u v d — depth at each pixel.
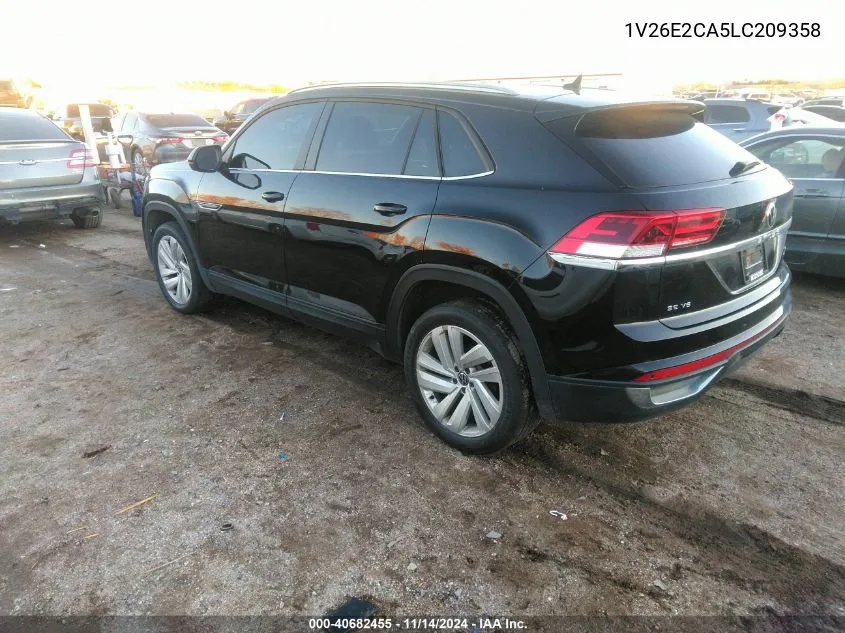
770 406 3.59
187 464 3.04
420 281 3.03
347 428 3.37
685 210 2.37
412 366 3.22
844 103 21.52
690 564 2.41
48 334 4.74
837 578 2.34
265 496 2.79
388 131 3.26
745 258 2.72
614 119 2.70
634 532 2.58
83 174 8.26
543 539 2.53
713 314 2.59
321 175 3.54
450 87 3.17
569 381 2.58
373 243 3.19
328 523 2.62
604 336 2.44
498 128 2.81
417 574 2.35
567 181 2.53
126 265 6.86
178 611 2.18
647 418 2.56
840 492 2.83
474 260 2.72
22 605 2.21
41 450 3.16
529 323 2.61
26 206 7.71
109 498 2.78
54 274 6.47
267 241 3.91
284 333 4.74
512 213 2.62
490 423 2.94
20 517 2.66
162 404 3.63
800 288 5.75
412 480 2.91
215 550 2.46
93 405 3.62
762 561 2.42
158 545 2.49
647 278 2.36
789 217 3.13
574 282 2.44
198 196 4.45
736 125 11.93
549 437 3.27
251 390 3.81
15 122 7.93
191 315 5.14
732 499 2.78
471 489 2.85
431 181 2.98
